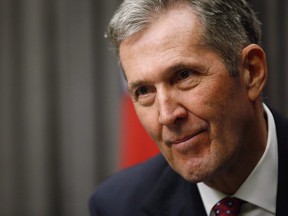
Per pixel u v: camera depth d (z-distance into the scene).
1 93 6.99
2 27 6.96
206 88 2.04
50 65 6.91
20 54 6.95
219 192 2.45
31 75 6.95
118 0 6.74
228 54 2.10
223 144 2.11
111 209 2.77
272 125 2.45
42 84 6.93
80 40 6.82
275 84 5.79
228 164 2.20
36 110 6.94
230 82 2.10
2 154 7.04
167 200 2.62
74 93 6.84
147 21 2.06
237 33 2.15
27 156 6.97
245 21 2.21
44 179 6.93
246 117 2.20
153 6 2.07
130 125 5.54
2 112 7.01
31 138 6.96
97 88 6.79
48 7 6.92
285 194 2.34
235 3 2.18
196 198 2.54
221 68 2.07
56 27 6.89
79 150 6.85
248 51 2.18
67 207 6.88
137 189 2.77
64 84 6.87
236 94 2.14
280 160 2.39
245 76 2.20
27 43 6.95
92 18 6.80
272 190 2.38
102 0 6.79
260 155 2.36
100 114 6.79
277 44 5.84
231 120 2.12
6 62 6.97
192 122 2.05
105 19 6.77
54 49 6.91
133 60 2.09
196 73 2.05
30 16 6.94
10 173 7.02
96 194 2.89
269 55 5.81
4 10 6.95
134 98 2.18
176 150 2.11
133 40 2.08
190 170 2.10
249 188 2.37
